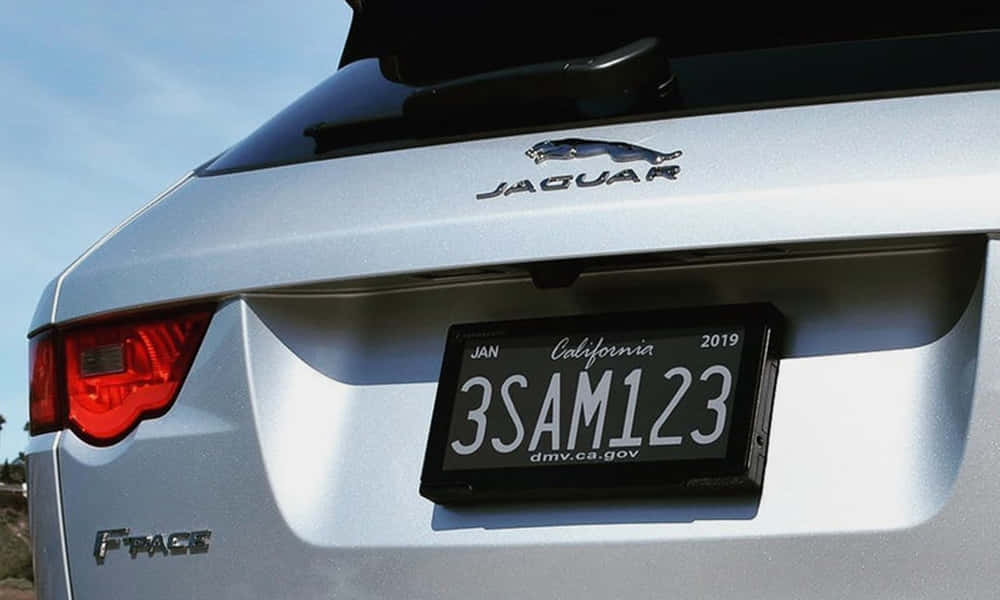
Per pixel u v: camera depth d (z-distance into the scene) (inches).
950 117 85.9
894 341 85.8
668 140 90.3
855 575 82.3
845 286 87.4
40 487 103.4
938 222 82.5
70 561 100.8
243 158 107.7
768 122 89.3
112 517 99.1
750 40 96.6
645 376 89.6
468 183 93.0
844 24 94.9
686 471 86.5
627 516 87.4
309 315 97.2
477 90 97.7
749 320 88.4
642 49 95.0
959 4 93.4
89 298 102.5
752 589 84.0
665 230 86.9
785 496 85.0
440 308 95.5
